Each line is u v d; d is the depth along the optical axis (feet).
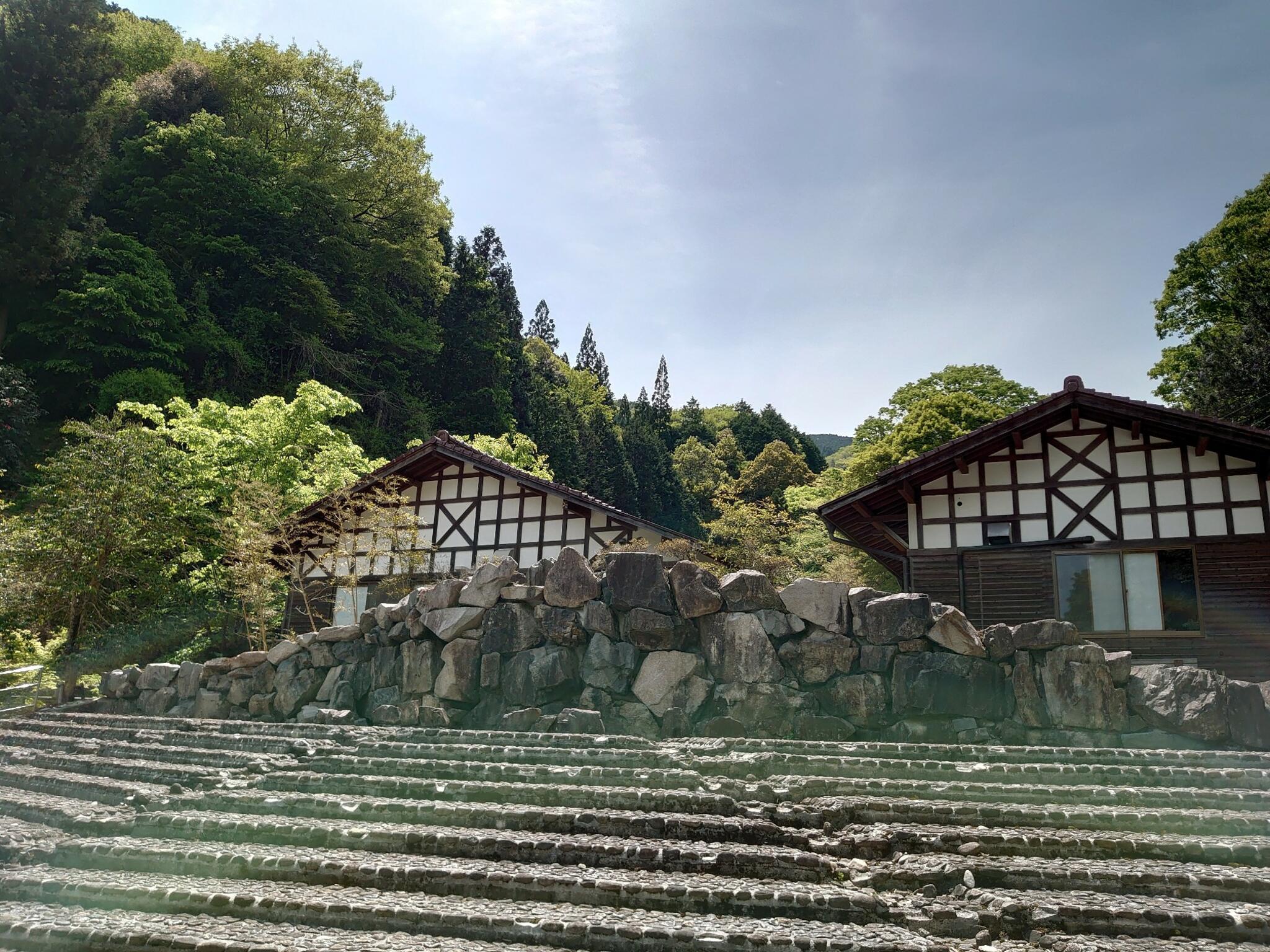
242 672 41.75
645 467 232.32
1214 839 18.84
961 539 55.72
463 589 37.96
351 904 17.70
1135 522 52.60
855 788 22.90
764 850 19.38
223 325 141.79
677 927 16.25
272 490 75.61
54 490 72.18
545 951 16.02
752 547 81.46
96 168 128.16
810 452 329.52
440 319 184.96
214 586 79.92
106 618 72.54
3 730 41.70
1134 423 52.65
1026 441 55.83
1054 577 53.26
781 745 27.99
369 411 156.76
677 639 34.06
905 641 31.45
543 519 77.51
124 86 166.91
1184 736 27.45
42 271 118.11
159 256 140.36
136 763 30.78
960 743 29.48
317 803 23.89
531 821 21.85
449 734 31.81
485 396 175.32
